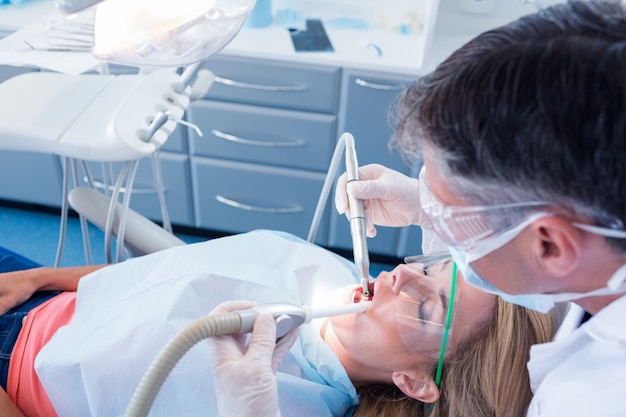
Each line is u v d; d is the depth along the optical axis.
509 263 0.53
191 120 1.83
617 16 0.43
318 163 1.87
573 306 0.79
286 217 2.03
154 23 0.61
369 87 1.65
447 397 0.90
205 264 1.08
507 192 0.46
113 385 0.90
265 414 0.64
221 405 0.66
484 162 0.44
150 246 1.15
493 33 0.46
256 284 1.02
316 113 1.78
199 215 2.08
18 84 0.97
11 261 1.21
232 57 1.68
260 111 1.77
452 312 0.85
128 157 0.88
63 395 0.93
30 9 1.84
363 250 0.92
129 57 0.64
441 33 1.92
